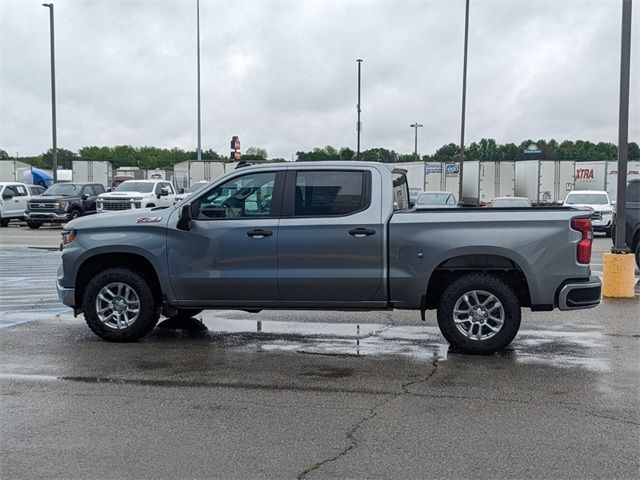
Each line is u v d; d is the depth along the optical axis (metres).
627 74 11.64
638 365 7.40
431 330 9.32
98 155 99.31
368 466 4.70
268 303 8.09
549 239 7.55
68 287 8.51
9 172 50.78
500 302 7.69
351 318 10.19
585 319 9.95
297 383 6.74
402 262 7.74
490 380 6.82
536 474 4.56
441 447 5.04
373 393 6.40
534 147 85.88
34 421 5.60
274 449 5.01
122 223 8.39
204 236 8.12
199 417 5.71
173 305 8.31
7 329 9.23
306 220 7.92
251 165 8.20
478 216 7.64
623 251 11.77
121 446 5.06
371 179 7.91
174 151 98.19
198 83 44.16
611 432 5.34
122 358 7.71
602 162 38.03
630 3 11.57
